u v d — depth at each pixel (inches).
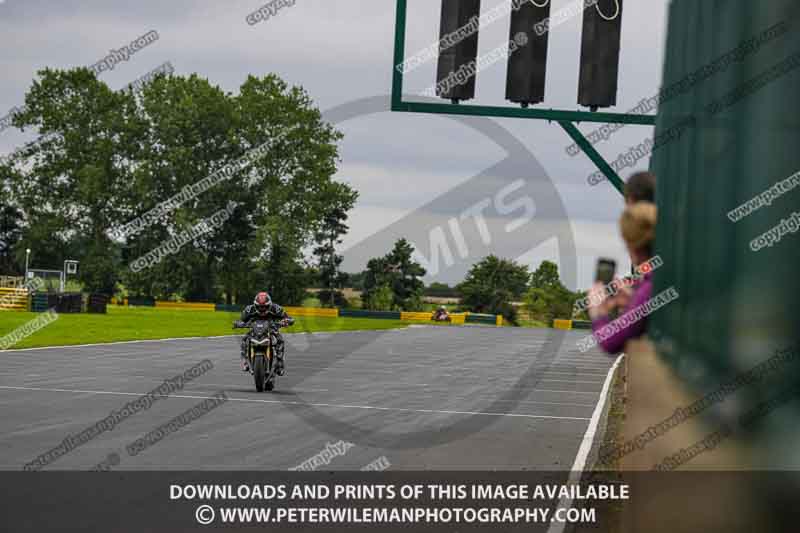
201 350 2763.3
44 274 6156.5
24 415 1198.9
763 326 162.4
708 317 211.9
